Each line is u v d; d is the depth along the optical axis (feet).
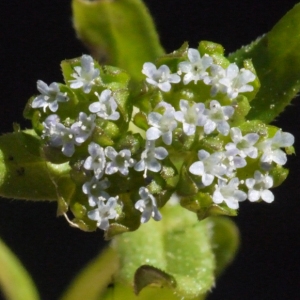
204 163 0.21
